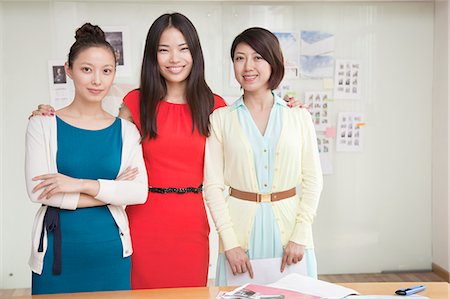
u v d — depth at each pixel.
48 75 4.87
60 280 2.49
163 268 2.81
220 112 2.79
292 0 4.99
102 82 2.53
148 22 4.90
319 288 2.03
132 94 2.91
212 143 2.79
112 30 4.88
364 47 5.07
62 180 2.42
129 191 2.52
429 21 5.10
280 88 5.03
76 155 2.51
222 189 2.78
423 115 5.16
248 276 2.65
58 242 2.48
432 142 5.18
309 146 2.73
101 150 2.55
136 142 2.68
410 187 5.20
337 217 5.16
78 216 2.50
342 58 5.06
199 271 2.87
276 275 2.63
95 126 2.58
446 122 4.95
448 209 4.94
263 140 2.66
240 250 2.65
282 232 2.69
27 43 4.85
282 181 2.69
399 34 5.09
